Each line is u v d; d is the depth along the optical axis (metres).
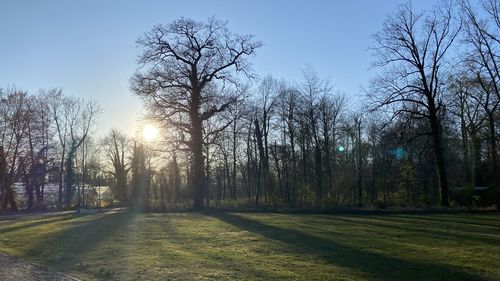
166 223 27.00
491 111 40.81
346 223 25.89
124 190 67.75
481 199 38.28
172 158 42.84
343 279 11.67
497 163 41.78
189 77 41.00
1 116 61.22
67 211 50.44
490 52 36.94
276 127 55.47
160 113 40.50
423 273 12.39
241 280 11.53
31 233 22.94
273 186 50.62
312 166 54.34
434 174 48.88
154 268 13.12
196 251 16.27
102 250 16.83
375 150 53.00
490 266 13.31
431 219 28.16
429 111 39.41
